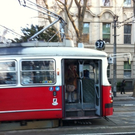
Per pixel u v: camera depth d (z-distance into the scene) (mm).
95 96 6566
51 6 18891
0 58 5703
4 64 5703
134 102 13766
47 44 6379
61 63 5973
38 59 5855
